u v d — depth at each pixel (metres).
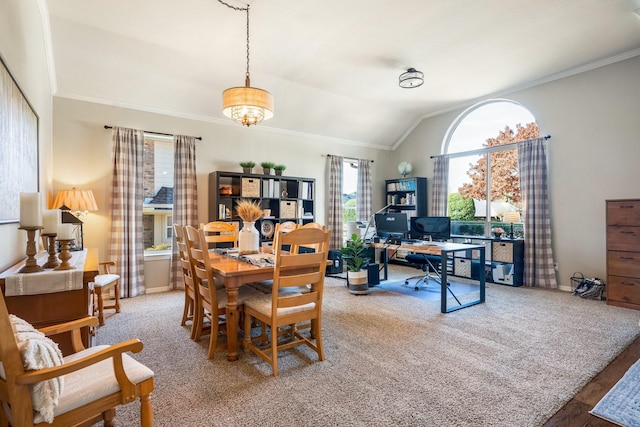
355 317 3.26
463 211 5.79
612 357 2.37
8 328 1.01
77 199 3.42
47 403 1.07
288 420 1.65
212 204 4.67
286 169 5.64
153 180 4.55
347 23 3.21
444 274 3.42
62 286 1.64
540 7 2.99
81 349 1.58
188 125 4.68
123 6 2.92
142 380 1.31
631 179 3.90
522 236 5.03
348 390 1.93
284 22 3.18
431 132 6.19
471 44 3.64
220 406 1.76
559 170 4.50
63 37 3.28
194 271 2.66
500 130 5.31
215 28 3.27
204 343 2.62
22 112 2.08
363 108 5.66
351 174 6.64
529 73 4.43
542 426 1.62
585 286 4.07
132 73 3.90
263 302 2.33
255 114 2.90
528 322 3.12
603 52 3.86
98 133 4.02
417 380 2.05
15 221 1.91
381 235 4.72
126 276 4.01
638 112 3.84
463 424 1.63
